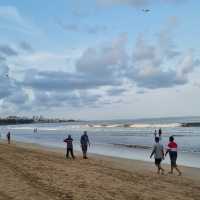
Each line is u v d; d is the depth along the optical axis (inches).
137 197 532.1
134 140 2746.1
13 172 762.2
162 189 614.9
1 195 518.6
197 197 553.6
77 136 3789.4
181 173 876.6
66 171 796.0
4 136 4229.8
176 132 3912.4
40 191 553.3
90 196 526.9
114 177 733.9
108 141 2635.3
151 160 1247.5
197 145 2123.5
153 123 7130.9
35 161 1005.8
